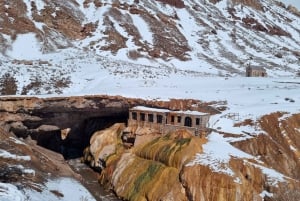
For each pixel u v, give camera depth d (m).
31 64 79.38
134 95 55.03
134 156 46.16
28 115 50.50
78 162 54.16
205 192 37.16
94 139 52.66
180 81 72.69
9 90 65.38
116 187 43.09
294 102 53.69
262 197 37.25
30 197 31.48
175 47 117.94
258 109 50.31
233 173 37.84
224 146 42.94
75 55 92.00
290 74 102.50
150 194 39.41
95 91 61.38
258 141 44.09
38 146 52.03
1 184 31.80
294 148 44.28
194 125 46.38
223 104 54.28
